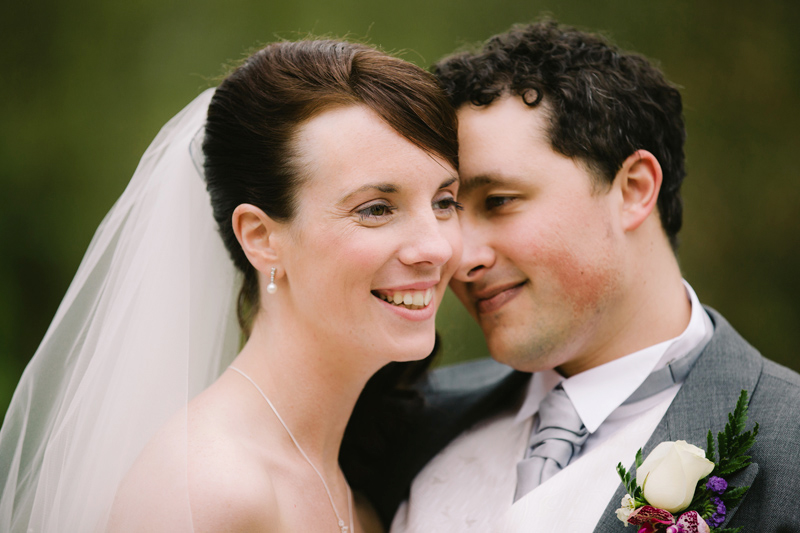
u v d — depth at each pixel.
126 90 5.73
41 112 5.64
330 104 1.84
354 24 5.95
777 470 1.83
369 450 2.48
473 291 2.27
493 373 2.91
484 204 2.22
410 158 1.84
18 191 5.54
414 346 1.94
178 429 1.82
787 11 6.37
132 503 1.71
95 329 1.97
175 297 1.96
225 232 2.08
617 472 1.94
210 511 1.65
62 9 5.75
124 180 5.59
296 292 1.94
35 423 2.01
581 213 2.16
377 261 1.85
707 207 6.33
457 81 2.24
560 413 2.25
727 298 6.23
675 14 6.45
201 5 5.90
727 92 6.38
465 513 2.20
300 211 1.88
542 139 2.15
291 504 1.88
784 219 6.25
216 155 2.00
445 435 2.51
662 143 2.38
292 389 2.00
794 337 6.09
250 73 1.96
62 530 1.80
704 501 1.80
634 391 2.18
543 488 2.04
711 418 1.99
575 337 2.23
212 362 2.17
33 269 5.49
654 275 2.31
